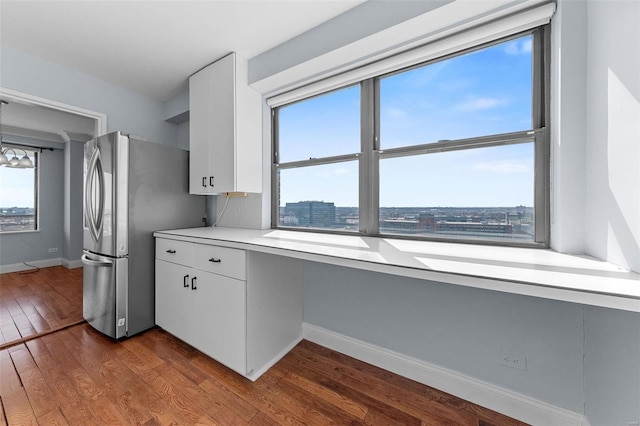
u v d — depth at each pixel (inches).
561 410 46.4
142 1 61.0
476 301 54.2
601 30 39.6
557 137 47.2
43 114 129.3
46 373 61.7
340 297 72.6
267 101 89.0
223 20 67.2
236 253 61.2
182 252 74.2
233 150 80.7
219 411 51.3
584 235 45.2
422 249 53.5
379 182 71.1
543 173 51.5
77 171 167.0
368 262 43.6
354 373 63.5
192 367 64.9
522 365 49.8
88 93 95.6
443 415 51.1
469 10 51.4
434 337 59.0
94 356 68.9
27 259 162.1
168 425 47.8
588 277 32.9
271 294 66.8
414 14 53.8
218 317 64.6
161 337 79.4
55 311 98.3
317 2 60.9
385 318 65.4
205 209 106.1
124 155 77.7
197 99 91.7
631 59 32.9
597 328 40.8
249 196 94.1
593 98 41.8
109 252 77.5
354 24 62.2
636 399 31.8
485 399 52.9
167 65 88.8
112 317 76.3
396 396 55.9
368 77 69.4
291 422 49.2
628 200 33.9
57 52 81.8
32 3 61.4
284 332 71.7
